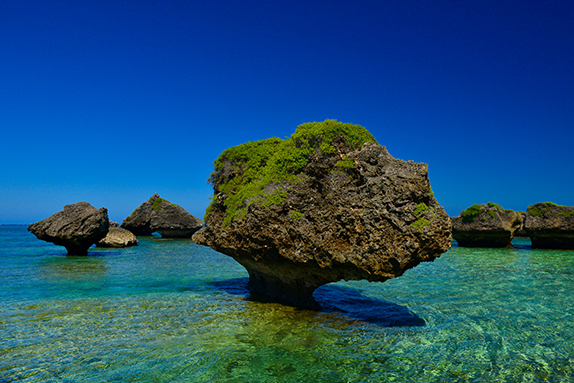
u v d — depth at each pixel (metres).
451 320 9.92
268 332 8.82
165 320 9.79
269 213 10.00
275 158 10.80
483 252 29.39
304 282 10.88
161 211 48.53
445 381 6.30
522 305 11.63
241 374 6.50
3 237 54.81
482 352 7.65
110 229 36.78
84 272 18.47
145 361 7.04
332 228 9.09
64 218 26.03
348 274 9.11
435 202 8.32
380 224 8.26
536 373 6.65
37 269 19.45
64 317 10.03
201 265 21.70
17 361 7.00
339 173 9.37
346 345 7.98
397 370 6.74
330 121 10.01
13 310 10.76
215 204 12.91
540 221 31.41
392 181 8.29
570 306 11.48
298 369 6.75
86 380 6.23
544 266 20.97
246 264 13.35
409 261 8.02
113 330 8.90
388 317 10.20
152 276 17.36
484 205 33.50
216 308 11.09
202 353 7.46
